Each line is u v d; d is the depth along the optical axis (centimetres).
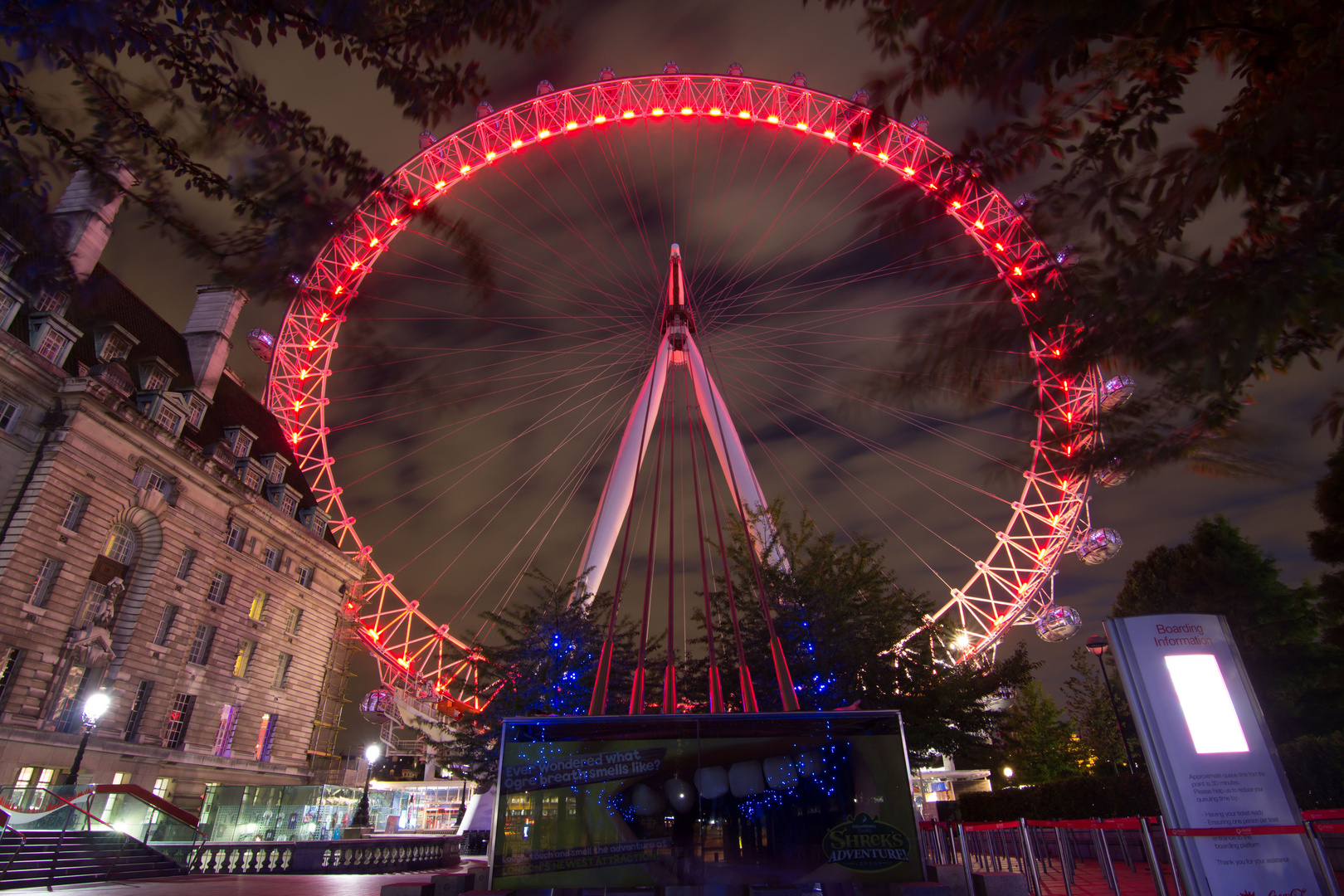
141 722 4028
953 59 484
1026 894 1136
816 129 5491
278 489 5331
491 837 925
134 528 4134
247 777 4697
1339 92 378
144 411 4269
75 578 3719
